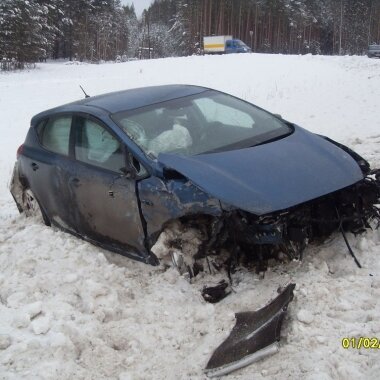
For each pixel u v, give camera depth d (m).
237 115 5.36
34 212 6.31
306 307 3.68
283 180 4.11
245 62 27.73
